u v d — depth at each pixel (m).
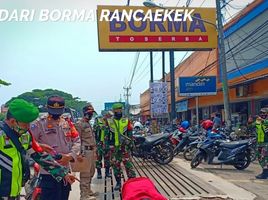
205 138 12.29
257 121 10.09
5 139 3.06
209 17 24.95
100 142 9.70
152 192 3.81
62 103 4.38
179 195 7.58
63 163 4.16
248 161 11.51
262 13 18.98
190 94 20.55
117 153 8.21
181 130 14.34
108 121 8.32
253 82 19.16
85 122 7.51
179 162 13.41
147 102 56.97
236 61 22.55
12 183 3.05
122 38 24.36
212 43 24.80
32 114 3.08
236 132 15.98
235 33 22.59
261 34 19.14
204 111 33.75
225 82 16.50
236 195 7.60
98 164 9.74
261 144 9.94
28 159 3.31
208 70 27.73
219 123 17.83
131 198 3.71
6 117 3.14
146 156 12.70
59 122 4.49
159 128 26.16
